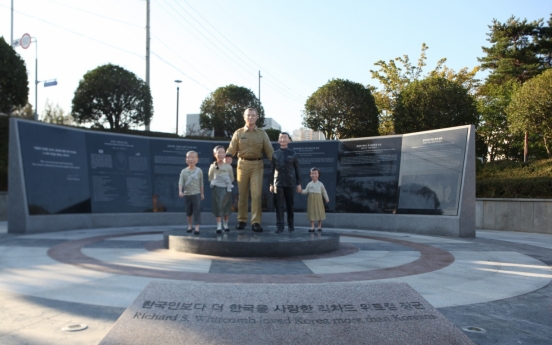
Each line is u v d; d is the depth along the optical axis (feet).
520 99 74.02
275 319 12.68
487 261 31.86
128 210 52.80
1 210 59.77
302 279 23.86
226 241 30.48
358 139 55.98
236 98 103.76
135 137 54.65
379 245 38.86
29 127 45.01
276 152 36.88
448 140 49.24
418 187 50.88
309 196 41.55
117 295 20.13
